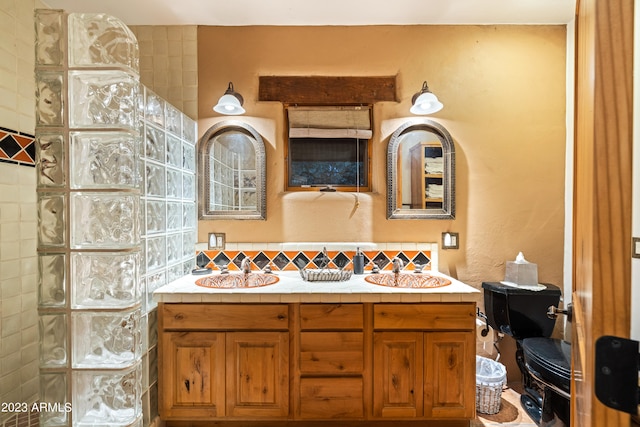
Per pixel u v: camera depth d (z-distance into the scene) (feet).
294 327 5.07
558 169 6.64
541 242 6.65
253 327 5.04
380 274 6.33
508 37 6.65
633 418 1.38
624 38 1.43
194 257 6.66
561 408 4.97
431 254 6.61
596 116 1.47
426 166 6.67
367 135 6.66
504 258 6.64
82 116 3.67
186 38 6.69
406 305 5.04
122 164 3.79
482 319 6.53
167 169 5.65
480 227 6.66
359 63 6.71
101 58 3.66
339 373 5.06
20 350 5.36
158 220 5.34
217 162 6.73
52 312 3.70
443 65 6.66
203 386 5.04
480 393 5.69
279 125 6.69
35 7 5.68
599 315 1.46
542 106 6.64
